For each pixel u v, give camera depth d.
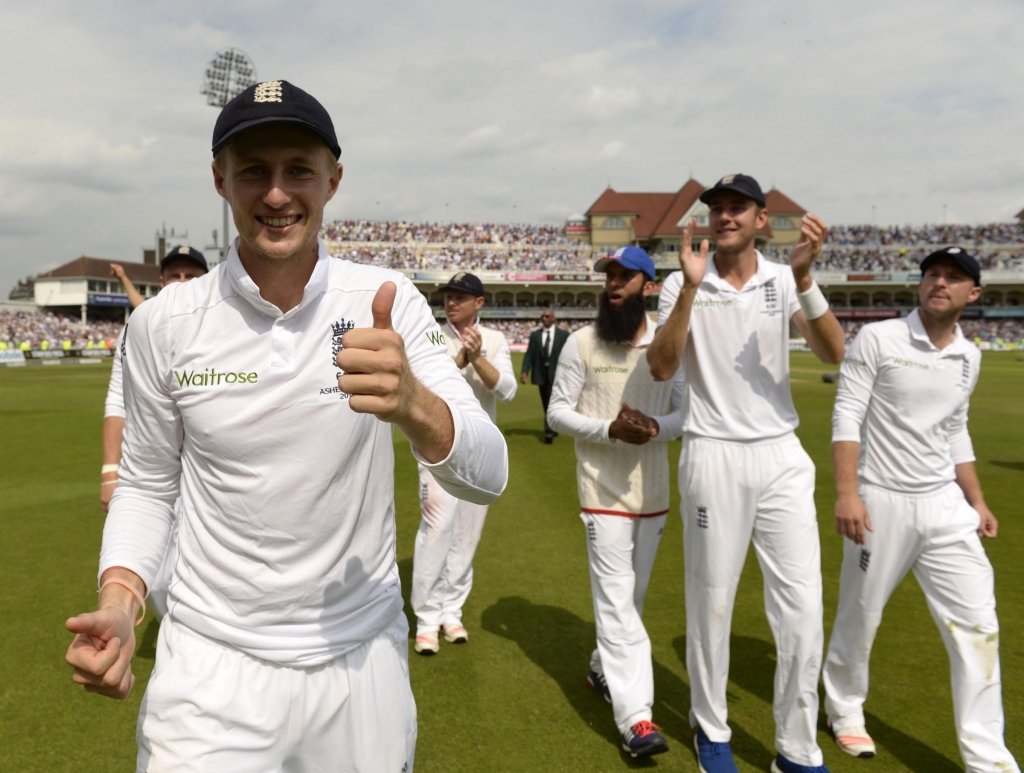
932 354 2.80
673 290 3.09
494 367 4.16
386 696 1.66
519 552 5.36
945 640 2.79
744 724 3.12
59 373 27.31
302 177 1.44
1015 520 6.20
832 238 65.50
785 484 2.79
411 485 7.39
